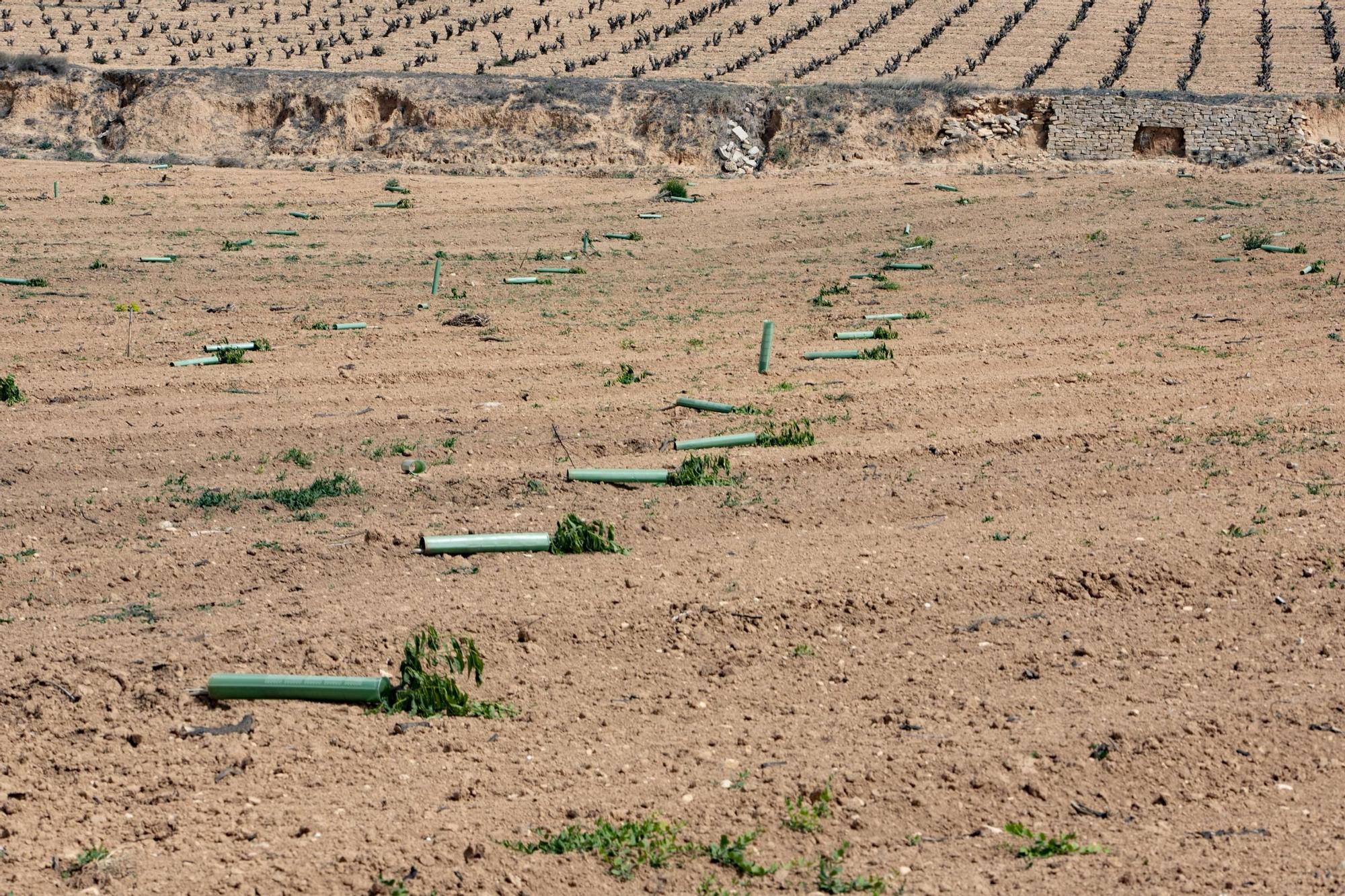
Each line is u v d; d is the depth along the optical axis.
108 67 58.88
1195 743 9.32
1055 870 7.80
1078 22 69.88
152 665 10.41
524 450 17.27
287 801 8.73
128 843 8.24
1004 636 11.37
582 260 35.19
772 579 12.32
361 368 22.02
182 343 24.06
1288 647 11.00
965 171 51.53
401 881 7.77
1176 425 18.06
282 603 11.86
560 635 11.29
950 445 17.11
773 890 7.70
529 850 8.10
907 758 9.12
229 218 40.69
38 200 42.03
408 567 12.91
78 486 15.65
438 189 47.22
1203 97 53.50
